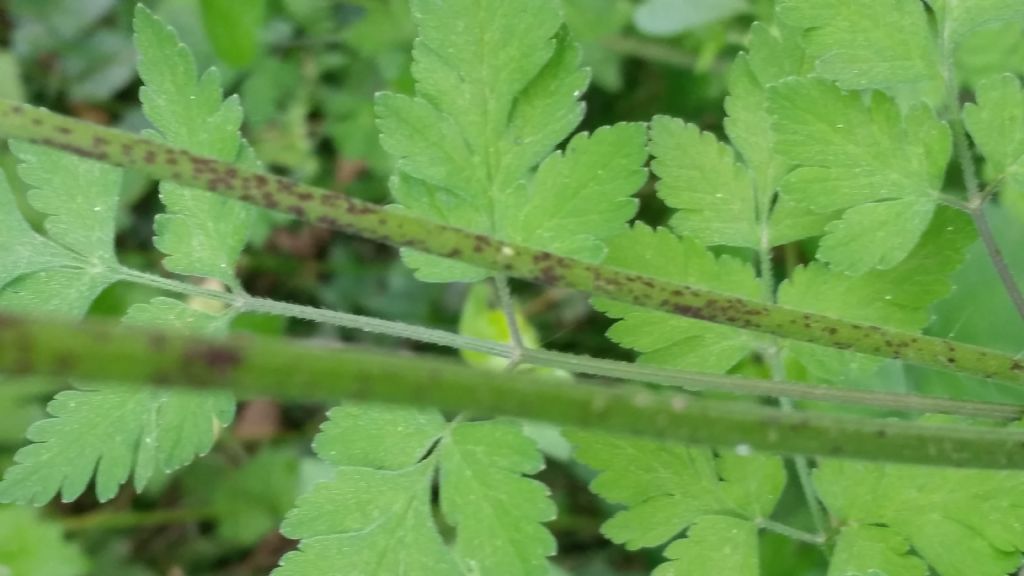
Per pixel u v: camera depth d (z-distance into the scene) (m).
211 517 0.44
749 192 0.34
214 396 0.34
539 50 0.33
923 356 0.32
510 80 0.33
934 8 0.33
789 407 0.34
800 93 0.33
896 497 0.33
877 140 0.33
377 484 0.33
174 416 0.34
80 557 0.42
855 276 0.33
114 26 0.47
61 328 0.26
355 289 0.45
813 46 0.33
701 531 0.34
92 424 0.34
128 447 0.34
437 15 0.33
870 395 0.32
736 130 0.34
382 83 0.44
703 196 0.34
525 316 0.43
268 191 0.31
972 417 0.32
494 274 0.33
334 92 0.44
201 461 0.44
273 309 0.34
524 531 0.33
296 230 0.46
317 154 0.45
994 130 0.32
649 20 0.41
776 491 0.34
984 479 0.33
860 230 0.33
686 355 0.34
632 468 0.34
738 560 0.34
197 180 0.31
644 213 0.42
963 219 0.33
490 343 0.33
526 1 0.33
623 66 0.43
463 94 0.33
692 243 0.34
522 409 0.28
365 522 0.33
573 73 0.33
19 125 0.30
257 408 0.45
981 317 0.36
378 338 0.44
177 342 0.27
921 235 0.33
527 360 0.33
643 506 0.34
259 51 0.43
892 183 0.33
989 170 0.32
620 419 0.28
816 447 0.29
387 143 0.33
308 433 0.45
